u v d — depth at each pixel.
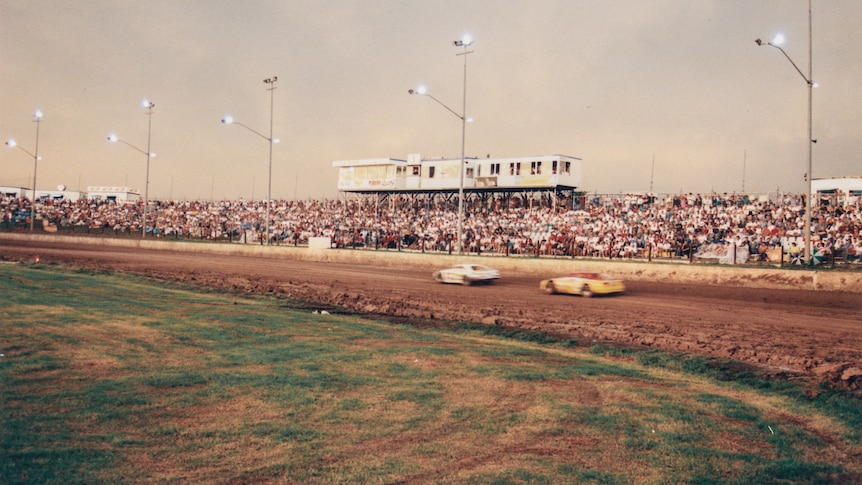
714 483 7.09
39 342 12.57
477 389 10.70
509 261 36.38
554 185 61.22
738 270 27.48
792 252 31.73
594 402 10.22
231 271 38.72
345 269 40.34
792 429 9.30
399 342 15.30
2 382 9.64
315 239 53.00
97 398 9.09
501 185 64.62
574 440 8.31
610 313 21.31
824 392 11.63
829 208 40.09
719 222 41.06
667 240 39.22
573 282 26.25
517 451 7.84
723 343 16.14
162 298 22.91
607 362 14.46
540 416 9.28
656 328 18.47
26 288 22.38
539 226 49.12
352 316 22.58
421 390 10.42
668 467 7.49
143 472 6.67
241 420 8.49
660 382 12.16
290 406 9.19
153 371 10.83
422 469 7.14
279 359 12.30
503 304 23.98
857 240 33.19
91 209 88.56
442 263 39.50
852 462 8.04
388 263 42.91
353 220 64.06
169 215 80.94
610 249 38.00
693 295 25.42
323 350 13.48
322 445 7.73
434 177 69.31
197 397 9.41
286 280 33.62
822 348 15.18
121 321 15.80
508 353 14.60
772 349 15.23
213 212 79.38
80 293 22.17
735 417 9.72
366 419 8.78
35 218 84.81
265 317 18.42
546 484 6.85
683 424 9.16
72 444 7.29
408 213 66.12
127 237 69.69
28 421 7.94
